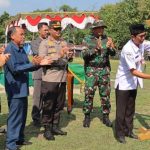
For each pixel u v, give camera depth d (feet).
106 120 27.30
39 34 27.09
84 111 26.96
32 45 26.91
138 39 22.16
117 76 23.15
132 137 24.20
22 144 22.39
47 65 21.20
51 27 23.67
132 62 22.06
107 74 26.96
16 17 43.75
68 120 28.99
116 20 192.34
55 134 24.66
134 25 22.30
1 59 18.34
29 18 42.29
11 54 19.93
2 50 20.95
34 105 26.89
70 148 21.90
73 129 26.25
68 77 31.14
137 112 32.12
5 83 20.63
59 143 22.86
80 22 41.55
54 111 24.40
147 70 78.13
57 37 23.73
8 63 19.94
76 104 35.63
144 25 22.56
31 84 39.63
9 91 20.44
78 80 34.47
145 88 48.98
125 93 22.91
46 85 23.36
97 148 21.98
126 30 187.52
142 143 23.16
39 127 26.71
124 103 23.06
